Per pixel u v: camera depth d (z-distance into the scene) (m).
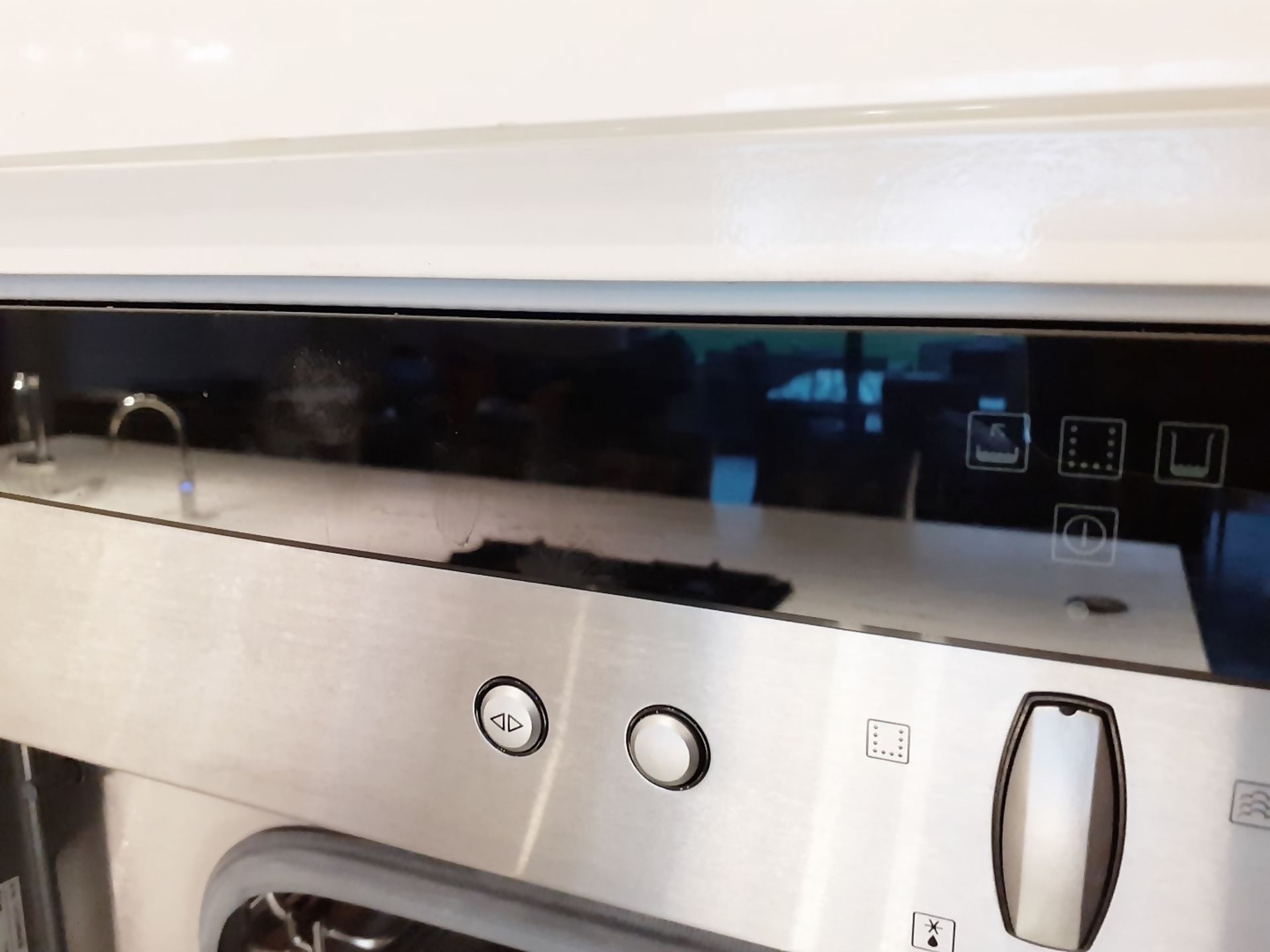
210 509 0.38
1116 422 0.26
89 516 0.40
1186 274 0.22
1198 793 0.26
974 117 0.22
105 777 0.52
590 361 0.30
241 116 0.28
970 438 0.27
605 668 0.32
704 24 0.23
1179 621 0.26
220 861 0.49
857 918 0.31
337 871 0.43
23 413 0.40
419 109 0.26
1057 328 0.26
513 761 0.35
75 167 0.31
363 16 0.26
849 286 0.27
